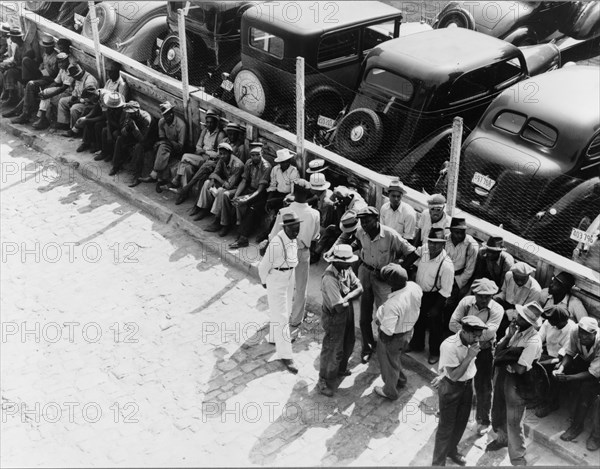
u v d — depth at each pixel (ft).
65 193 39.78
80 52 45.70
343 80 38.78
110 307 31.40
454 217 26.76
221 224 35.24
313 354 28.81
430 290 26.53
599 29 46.09
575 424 24.49
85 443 24.98
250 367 28.17
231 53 42.01
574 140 30.73
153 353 28.91
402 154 34.22
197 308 31.32
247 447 24.68
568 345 24.56
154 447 24.76
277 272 26.94
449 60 34.58
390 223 28.81
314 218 28.43
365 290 27.50
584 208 30.40
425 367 27.53
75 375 27.89
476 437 25.20
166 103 38.96
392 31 41.32
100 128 41.75
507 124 32.48
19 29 47.34
